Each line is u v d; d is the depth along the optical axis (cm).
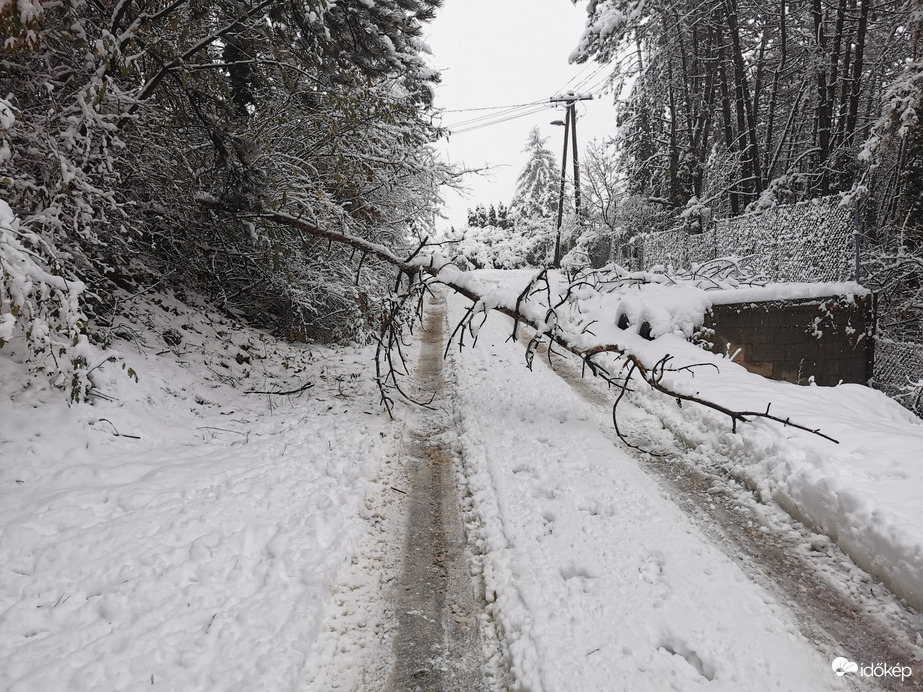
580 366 820
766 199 1636
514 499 373
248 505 343
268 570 282
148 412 475
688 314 811
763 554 309
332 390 678
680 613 254
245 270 828
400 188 966
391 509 381
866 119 1894
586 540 319
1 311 336
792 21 1838
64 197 407
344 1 684
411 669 235
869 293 836
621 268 1123
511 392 666
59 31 462
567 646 233
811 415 458
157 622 235
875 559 282
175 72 515
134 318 624
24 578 252
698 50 2078
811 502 337
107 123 438
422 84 1054
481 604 279
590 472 417
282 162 681
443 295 1947
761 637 239
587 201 2617
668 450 474
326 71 670
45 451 362
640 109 2169
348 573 296
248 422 532
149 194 629
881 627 249
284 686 205
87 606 240
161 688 199
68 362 423
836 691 211
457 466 460
